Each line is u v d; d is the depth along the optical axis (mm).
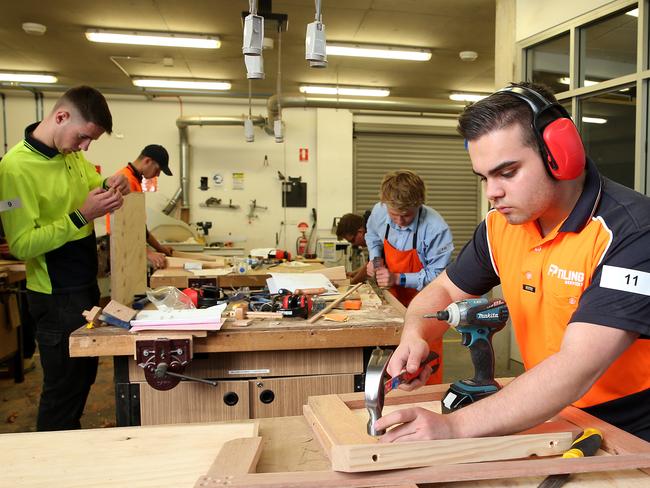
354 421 840
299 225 6465
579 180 863
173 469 753
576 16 3021
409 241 2402
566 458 722
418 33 4461
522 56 3473
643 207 818
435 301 1117
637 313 737
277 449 843
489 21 4184
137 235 1950
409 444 694
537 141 745
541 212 807
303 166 6508
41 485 709
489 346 977
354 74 5668
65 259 1793
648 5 2633
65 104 1721
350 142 6496
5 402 3012
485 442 722
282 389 1537
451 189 7016
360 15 4082
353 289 1961
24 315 3537
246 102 6395
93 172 2141
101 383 3342
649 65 2674
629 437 796
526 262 987
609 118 2980
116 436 853
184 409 1508
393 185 2203
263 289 2285
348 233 3383
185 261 2879
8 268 2996
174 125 6293
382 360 854
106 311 1445
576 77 3113
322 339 1471
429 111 6188
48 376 1832
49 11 4051
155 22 4262
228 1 3842
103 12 4062
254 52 1279
